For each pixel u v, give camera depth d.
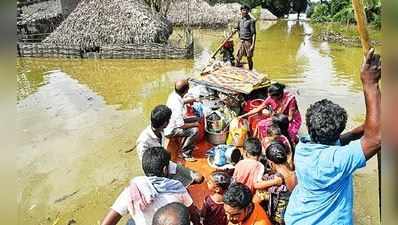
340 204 2.65
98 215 5.59
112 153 7.44
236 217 3.44
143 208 3.49
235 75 7.79
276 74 13.60
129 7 18.12
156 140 5.24
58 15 23.92
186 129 6.46
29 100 10.92
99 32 17.59
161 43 18.28
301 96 10.81
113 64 16.23
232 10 30.19
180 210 2.57
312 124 2.69
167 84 12.94
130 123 9.01
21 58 17.20
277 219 4.20
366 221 5.27
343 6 30.34
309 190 2.72
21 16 21.47
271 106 6.45
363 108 9.72
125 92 11.92
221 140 6.81
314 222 2.71
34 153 7.46
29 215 5.57
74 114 9.70
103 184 6.39
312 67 14.81
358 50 18.73
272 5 41.97
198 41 22.72
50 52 17.42
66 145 7.81
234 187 3.46
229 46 11.73
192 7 29.92
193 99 6.81
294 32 27.00
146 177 3.63
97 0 18.23
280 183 4.25
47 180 6.52
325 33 22.75
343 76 13.26
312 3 41.28
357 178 6.49
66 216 5.56
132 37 17.56
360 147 2.43
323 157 2.60
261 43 21.53
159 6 24.62
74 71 15.02
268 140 5.11
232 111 7.11
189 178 4.67
